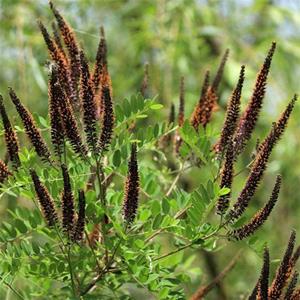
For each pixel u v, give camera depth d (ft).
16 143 5.90
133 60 11.92
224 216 5.81
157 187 6.33
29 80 10.23
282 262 5.66
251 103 5.95
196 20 11.85
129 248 5.87
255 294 5.74
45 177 5.87
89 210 5.90
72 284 5.85
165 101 10.80
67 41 6.01
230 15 12.17
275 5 12.28
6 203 7.73
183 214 6.11
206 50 12.12
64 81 5.97
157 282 5.96
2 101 5.86
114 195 6.04
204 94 6.33
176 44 11.27
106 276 6.15
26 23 10.11
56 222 5.72
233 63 11.07
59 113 5.75
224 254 12.12
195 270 7.13
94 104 5.75
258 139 6.04
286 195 12.51
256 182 5.77
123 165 6.03
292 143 11.25
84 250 5.95
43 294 6.35
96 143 5.77
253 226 5.82
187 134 6.01
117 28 12.14
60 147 5.78
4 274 6.01
